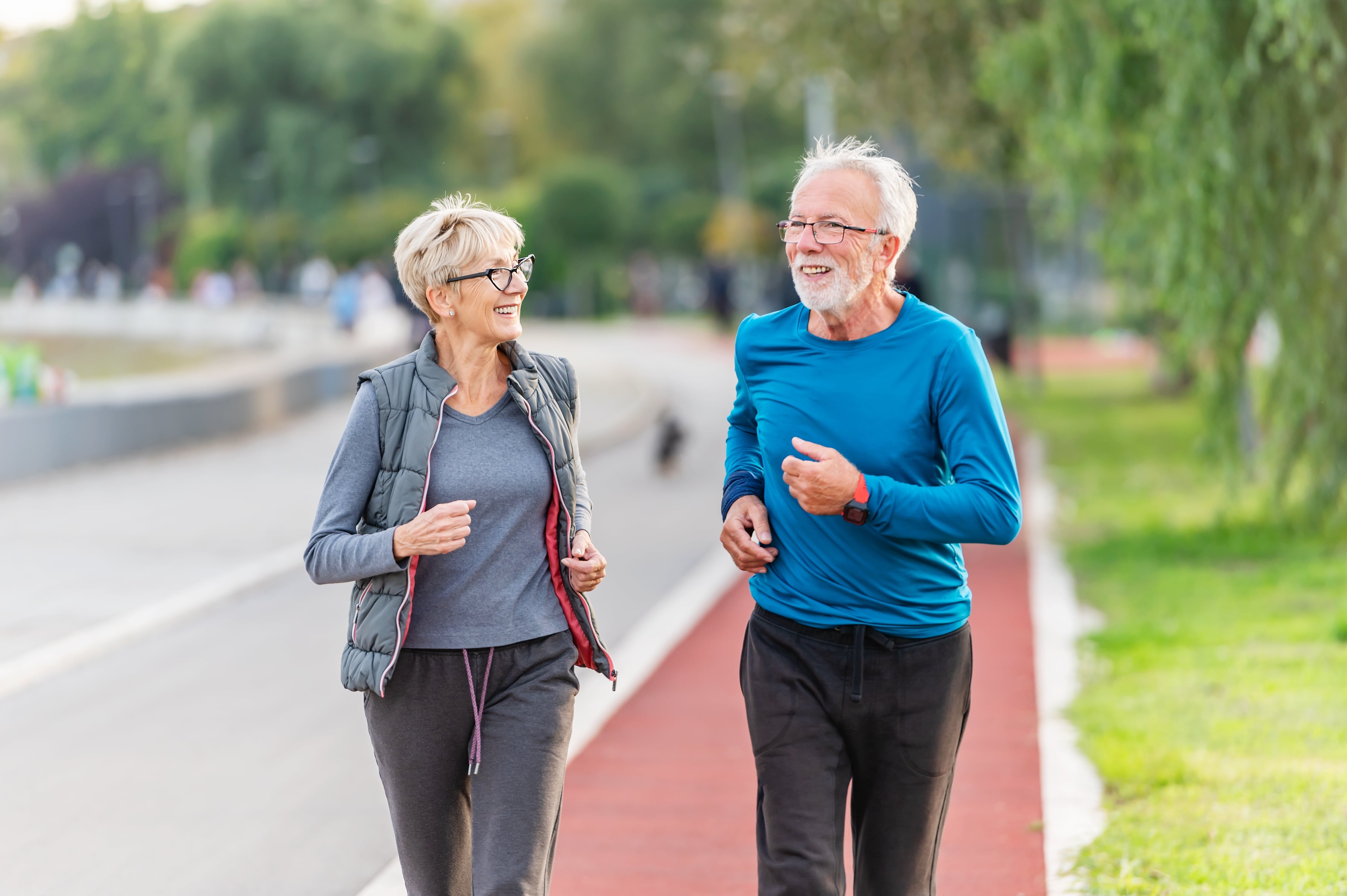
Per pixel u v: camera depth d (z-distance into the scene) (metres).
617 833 9.85
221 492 26.64
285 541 21.42
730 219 108.25
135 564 19.61
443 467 6.42
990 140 36.50
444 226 6.44
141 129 155.62
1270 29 16.89
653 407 42.47
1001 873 8.80
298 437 36.62
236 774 11.11
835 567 6.31
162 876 9.14
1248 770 10.00
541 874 6.27
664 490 27.30
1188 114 17.62
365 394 6.47
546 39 162.50
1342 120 17.12
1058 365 56.53
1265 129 17.47
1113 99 19.92
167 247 161.25
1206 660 13.05
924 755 6.39
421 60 164.62
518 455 6.51
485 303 6.42
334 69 161.12
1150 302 23.22
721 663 14.45
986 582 17.64
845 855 9.40
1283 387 18.45
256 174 161.25
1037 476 26.78
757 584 6.61
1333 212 17.33
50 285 163.25
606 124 161.75
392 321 68.50
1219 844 8.73
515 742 6.37
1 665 14.08
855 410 6.31
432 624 6.37
